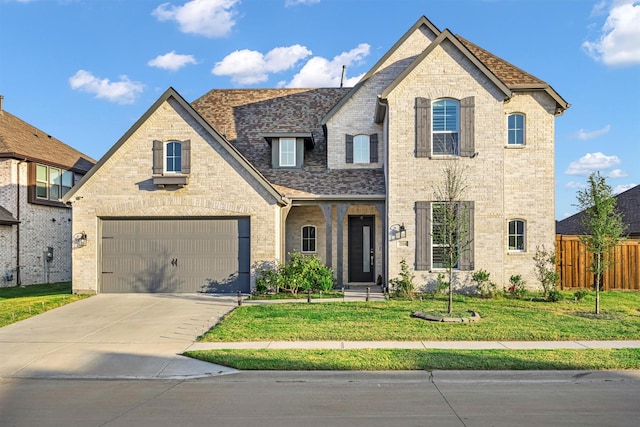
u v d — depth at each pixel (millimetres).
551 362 9070
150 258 18469
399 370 8852
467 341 10883
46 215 25641
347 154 20484
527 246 18906
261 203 18219
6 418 6738
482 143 17938
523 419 6598
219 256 18391
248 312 14219
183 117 18438
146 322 13312
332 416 6727
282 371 8836
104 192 18438
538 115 19141
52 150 27234
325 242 21203
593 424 6418
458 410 6965
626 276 18938
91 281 18328
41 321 13586
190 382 8531
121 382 8570
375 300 16422
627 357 9414
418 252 17938
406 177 18094
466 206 16453
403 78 18141
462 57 18094
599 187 14148
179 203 18359
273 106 23812
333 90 24625
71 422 6566
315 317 13375
